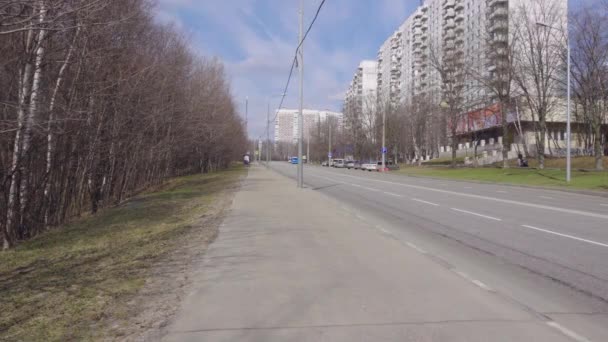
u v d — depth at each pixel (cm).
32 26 774
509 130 6388
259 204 1579
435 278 614
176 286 575
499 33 4747
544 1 4316
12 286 598
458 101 5188
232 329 429
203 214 1336
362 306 495
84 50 1390
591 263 734
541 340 407
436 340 403
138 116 2183
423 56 6344
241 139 8006
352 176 4491
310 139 13462
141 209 1584
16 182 1198
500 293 554
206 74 4353
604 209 1551
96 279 620
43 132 1087
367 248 817
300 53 2467
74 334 421
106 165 2041
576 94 4291
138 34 1994
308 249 807
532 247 872
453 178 4025
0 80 1115
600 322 459
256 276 621
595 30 3809
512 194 2269
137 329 432
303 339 405
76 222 1460
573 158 4862
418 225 1167
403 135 8431
